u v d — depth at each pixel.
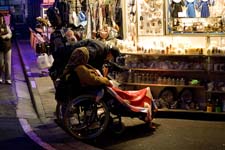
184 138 7.86
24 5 29.38
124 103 7.84
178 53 8.94
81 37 11.41
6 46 12.57
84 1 11.80
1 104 10.41
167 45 9.20
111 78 9.22
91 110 7.89
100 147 7.46
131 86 9.43
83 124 7.93
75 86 7.88
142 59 9.30
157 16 9.30
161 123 8.77
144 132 8.21
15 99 10.97
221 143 7.58
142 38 9.52
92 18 11.26
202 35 9.13
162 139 7.82
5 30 12.54
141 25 9.45
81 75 7.76
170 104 9.14
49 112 9.54
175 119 9.03
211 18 9.03
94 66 8.36
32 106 10.53
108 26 10.38
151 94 8.84
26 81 13.76
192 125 8.62
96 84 7.80
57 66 8.88
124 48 9.31
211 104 8.90
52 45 11.13
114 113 8.02
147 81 9.26
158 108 9.16
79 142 7.66
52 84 12.47
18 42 24.86
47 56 13.37
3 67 12.79
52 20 11.91
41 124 8.76
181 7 9.15
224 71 8.78
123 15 9.65
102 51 8.30
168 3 9.20
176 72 9.19
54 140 7.75
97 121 7.92
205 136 7.96
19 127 8.53
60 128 8.45
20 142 7.63
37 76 13.73
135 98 8.12
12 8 27.06
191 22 9.16
